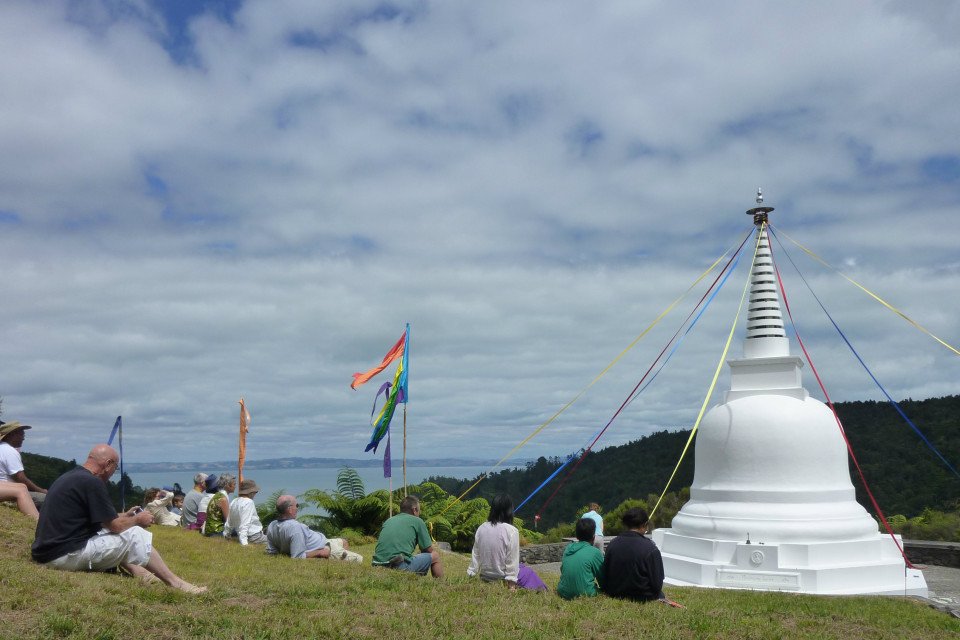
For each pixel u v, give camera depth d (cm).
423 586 1119
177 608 887
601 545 2023
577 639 890
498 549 1207
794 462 2000
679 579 1983
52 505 988
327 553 1440
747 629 1003
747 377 2184
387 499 2783
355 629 860
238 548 1484
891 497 4781
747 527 1950
